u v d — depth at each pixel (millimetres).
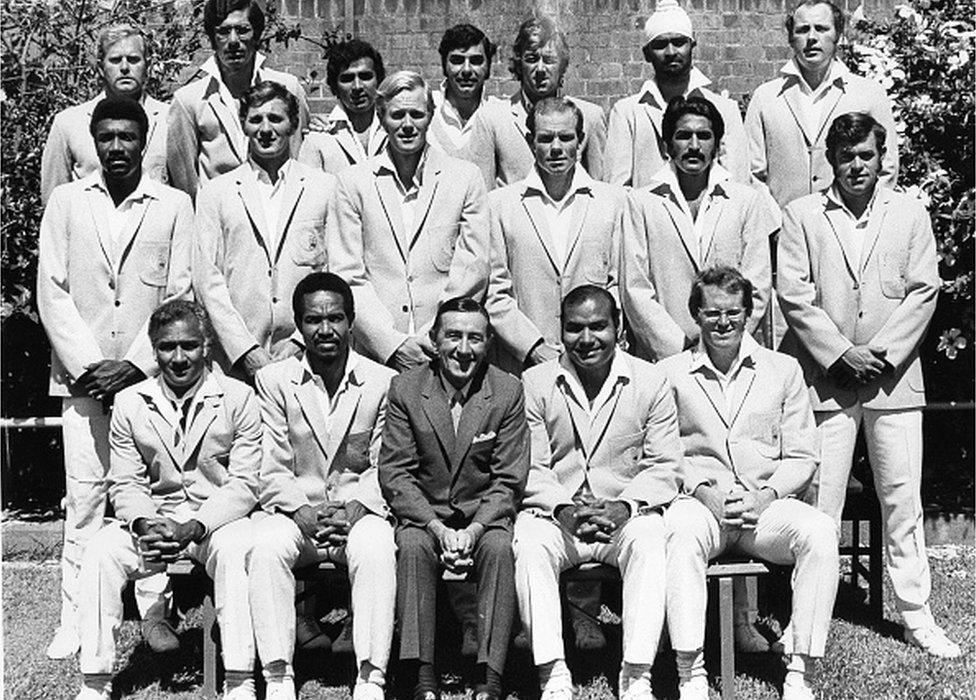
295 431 5883
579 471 5930
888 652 6203
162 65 8875
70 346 6285
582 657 6129
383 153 6539
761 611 6742
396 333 6270
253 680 5602
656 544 5527
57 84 8672
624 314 6496
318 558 5805
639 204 6414
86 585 5629
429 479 5766
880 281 6359
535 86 6883
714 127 6312
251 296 6387
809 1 6934
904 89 8352
